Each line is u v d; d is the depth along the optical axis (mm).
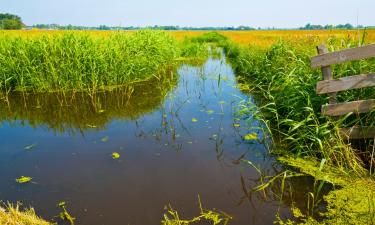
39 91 8547
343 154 4094
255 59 10750
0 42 9328
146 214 3301
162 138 5418
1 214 3068
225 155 4723
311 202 3473
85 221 3197
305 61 6305
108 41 9992
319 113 4547
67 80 8516
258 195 3652
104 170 4277
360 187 3621
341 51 3920
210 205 3459
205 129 5809
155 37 12781
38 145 5191
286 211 3330
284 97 5715
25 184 3938
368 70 4691
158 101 7805
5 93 8555
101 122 6324
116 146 5102
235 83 9906
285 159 4473
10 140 5426
